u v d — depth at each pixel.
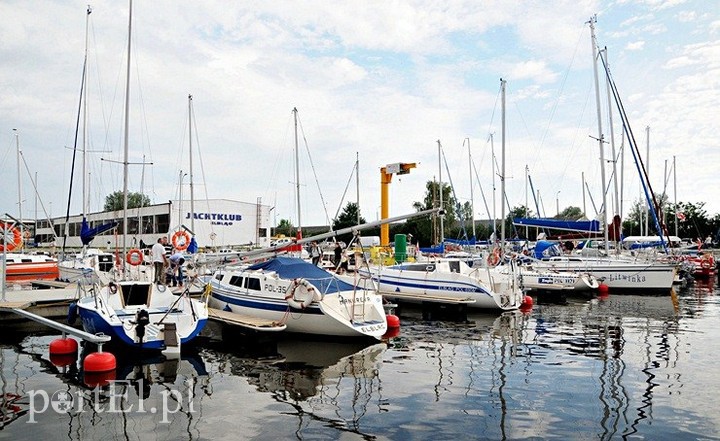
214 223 46.69
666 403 8.66
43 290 18.89
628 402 8.74
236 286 16.03
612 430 7.55
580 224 27.70
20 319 15.70
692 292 26.03
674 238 39.75
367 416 8.19
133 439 7.31
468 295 19.12
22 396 9.22
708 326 16.02
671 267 24.91
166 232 45.09
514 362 11.57
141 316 11.94
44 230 59.91
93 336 11.15
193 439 7.30
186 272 17.84
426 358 12.02
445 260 21.20
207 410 8.48
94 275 14.20
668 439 7.23
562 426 7.71
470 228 56.12
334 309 14.04
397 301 20.80
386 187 29.64
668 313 18.81
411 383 9.98
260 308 14.95
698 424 7.75
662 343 13.45
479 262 24.25
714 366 11.02
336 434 7.46
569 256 28.31
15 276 25.78
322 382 10.09
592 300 22.84
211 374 10.68
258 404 8.79
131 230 49.41
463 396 9.16
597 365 11.20
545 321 17.27
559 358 11.90
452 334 15.01
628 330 15.41
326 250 24.75
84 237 19.62
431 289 19.95
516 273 20.50
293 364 11.49
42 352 12.66
